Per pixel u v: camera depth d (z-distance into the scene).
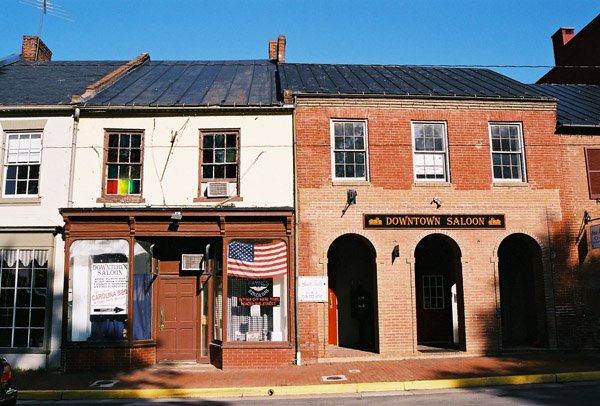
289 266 13.12
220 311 13.21
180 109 13.64
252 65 19.39
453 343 15.31
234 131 13.84
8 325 12.89
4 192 13.50
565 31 23.73
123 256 13.00
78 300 12.85
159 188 13.43
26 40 20.52
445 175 14.30
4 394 6.98
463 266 13.80
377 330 13.52
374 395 9.86
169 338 13.30
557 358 12.95
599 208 14.59
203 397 10.16
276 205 13.42
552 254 14.15
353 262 15.77
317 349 12.93
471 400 9.07
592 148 14.91
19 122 13.65
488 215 14.04
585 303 14.20
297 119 13.89
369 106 14.19
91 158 13.50
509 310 16.03
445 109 14.43
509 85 16.20
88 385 10.84
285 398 9.85
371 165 13.92
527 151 14.55
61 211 12.77
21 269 13.10
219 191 13.29
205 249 13.52
